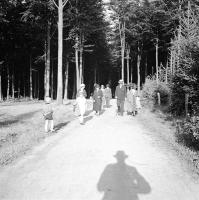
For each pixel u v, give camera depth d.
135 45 62.47
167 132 14.26
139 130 15.02
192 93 13.04
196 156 9.65
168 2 43.94
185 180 7.60
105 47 61.44
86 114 22.47
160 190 6.89
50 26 39.88
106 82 82.25
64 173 8.12
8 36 42.78
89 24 41.59
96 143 11.83
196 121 10.08
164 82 26.98
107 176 7.81
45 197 6.54
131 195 6.56
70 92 64.19
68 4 39.44
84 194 6.64
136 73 75.31
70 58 46.31
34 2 33.97
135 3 56.41
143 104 28.86
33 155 10.19
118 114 21.95
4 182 7.54
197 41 12.17
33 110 23.80
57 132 14.64
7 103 34.41
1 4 34.78
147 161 9.22
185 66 12.85
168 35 53.59
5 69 50.25
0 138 12.74
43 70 57.84
